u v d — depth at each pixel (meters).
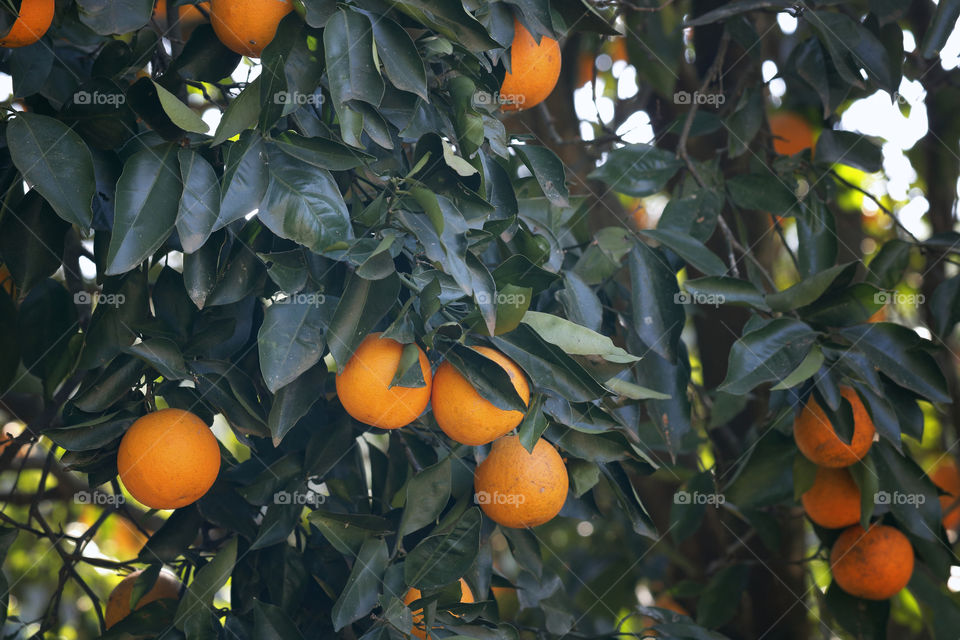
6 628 1.64
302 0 1.39
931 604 1.87
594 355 1.46
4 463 1.65
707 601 1.88
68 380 1.63
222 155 1.44
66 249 1.65
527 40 1.52
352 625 1.53
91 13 1.37
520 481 1.46
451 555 1.46
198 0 1.47
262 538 1.50
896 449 1.65
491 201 1.50
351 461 1.57
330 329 1.39
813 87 1.74
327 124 1.50
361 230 1.43
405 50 1.41
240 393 1.47
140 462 1.42
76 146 1.39
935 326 1.75
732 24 1.78
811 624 2.10
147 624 1.50
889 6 1.70
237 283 1.46
